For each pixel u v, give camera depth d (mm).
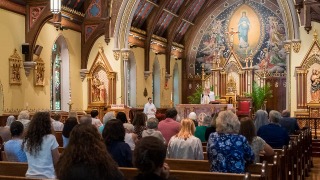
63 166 4094
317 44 22891
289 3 23344
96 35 25359
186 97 37562
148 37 31109
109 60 25438
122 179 4289
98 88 25391
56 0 18234
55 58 24109
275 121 10422
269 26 34812
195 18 36719
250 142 7887
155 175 3891
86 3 25375
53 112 22312
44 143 6402
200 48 37031
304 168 13156
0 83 18891
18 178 5656
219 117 6562
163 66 34625
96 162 4109
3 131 10492
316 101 23109
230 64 34750
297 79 23453
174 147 8320
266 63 34812
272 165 6809
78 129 4246
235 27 35812
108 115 10641
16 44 20125
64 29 23844
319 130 22562
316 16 22172
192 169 7406
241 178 5590
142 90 31172
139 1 25656
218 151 6406
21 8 20453
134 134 9242
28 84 20875
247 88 34094
